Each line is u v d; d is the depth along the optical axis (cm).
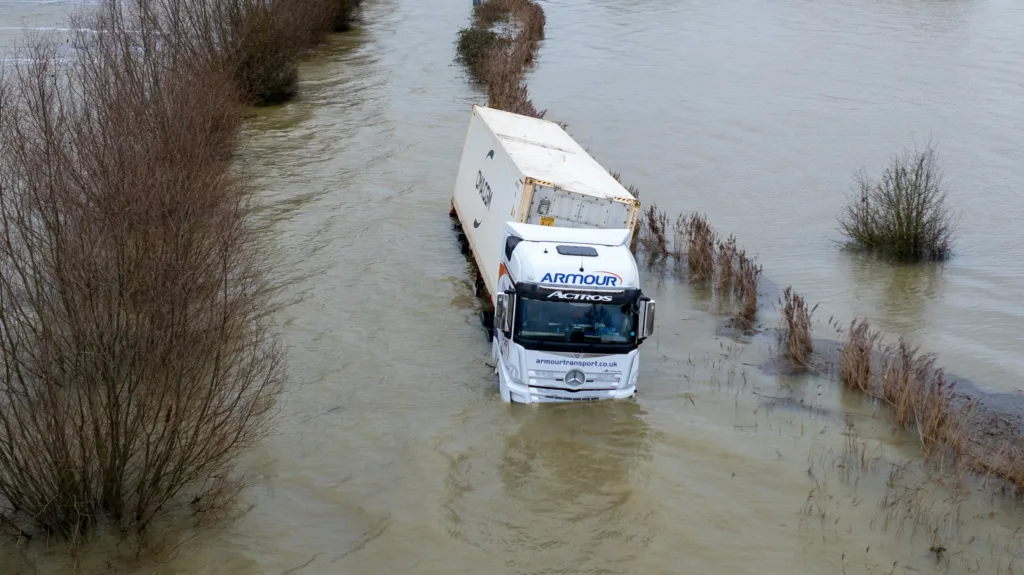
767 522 1339
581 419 1597
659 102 4053
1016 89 4500
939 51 5462
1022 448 1498
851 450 1530
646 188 2933
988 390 1733
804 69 4847
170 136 1869
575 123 3659
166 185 1504
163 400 1257
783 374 1797
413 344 1831
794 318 1939
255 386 1537
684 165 3192
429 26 5625
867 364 1730
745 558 1256
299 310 1939
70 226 1285
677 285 2231
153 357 1208
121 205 1305
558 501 1372
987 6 7381
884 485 1434
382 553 1234
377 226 2448
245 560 1197
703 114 3878
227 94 2681
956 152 3447
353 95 3878
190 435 1282
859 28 6231
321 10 4875
